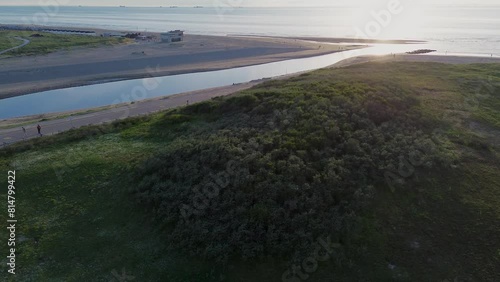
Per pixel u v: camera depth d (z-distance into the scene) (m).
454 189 20.45
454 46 97.50
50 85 61.56
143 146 28.28
